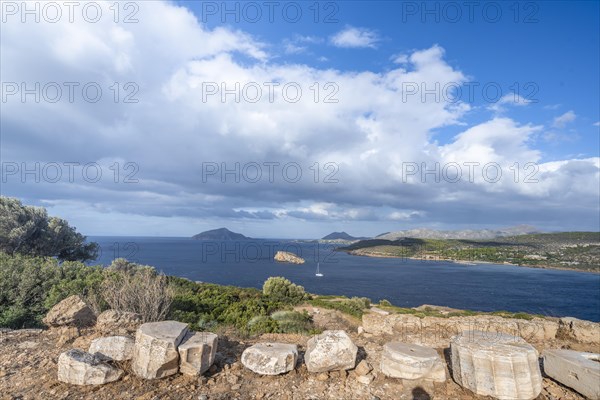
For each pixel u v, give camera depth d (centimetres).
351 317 1875
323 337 611
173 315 1098
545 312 3997
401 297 4778
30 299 1162
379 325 1008
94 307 967
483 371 511
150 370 532
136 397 487
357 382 558
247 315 1426
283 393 520
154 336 546
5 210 2431
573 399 507
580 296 5141
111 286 1055
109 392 497
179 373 557
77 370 518
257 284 5325
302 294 2602
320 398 508
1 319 956
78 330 766
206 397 496
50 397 480
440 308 2867
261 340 909
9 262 1316
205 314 1294
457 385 548
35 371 562
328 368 582
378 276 7312
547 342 883
